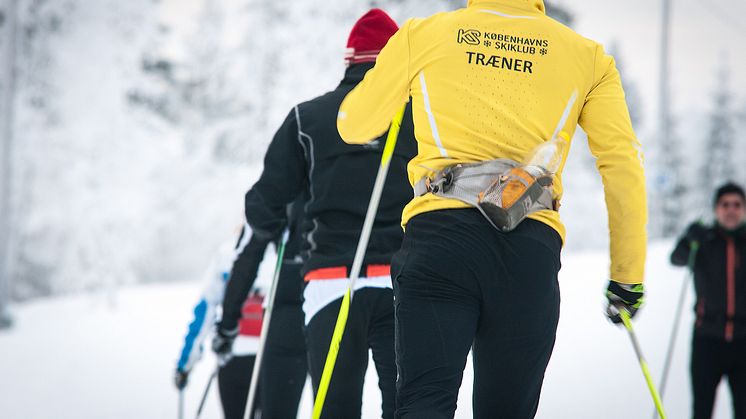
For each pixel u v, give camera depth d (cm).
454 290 422
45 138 4181
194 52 5606
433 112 450
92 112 4212
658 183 4703
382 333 587
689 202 8912
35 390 1480
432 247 426
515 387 432
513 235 422
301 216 716
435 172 442
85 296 4056
